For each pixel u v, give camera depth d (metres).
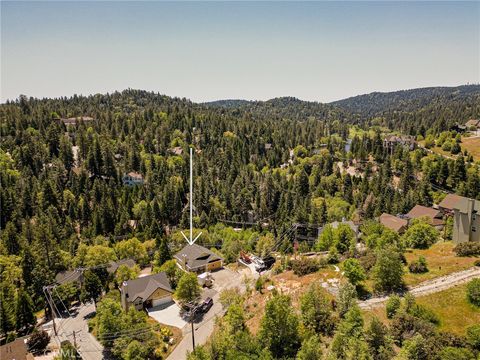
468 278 47.81
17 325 57.22
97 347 53.16
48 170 136.38
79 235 105.06
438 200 112.44
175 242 93.12
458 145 156.00
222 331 46.72
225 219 116.00
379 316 42.62
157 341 52.31
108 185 128.62
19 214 104.69
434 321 39.72
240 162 170.88
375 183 128.75
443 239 65.75
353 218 104.94
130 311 55.62
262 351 37.31
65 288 66.25
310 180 148.00
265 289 57.12
